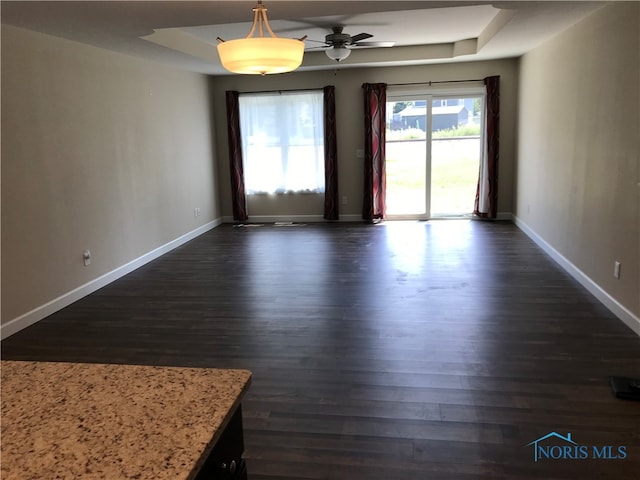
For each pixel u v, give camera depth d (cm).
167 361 315
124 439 98
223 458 113
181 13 356
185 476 87
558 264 506
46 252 402
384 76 734
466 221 746
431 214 780
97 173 473
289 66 273
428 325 358
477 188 755
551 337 332
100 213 477
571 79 466
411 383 278
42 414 108
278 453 221
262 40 260
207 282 483
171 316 394
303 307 404
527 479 201
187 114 679
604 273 389
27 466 91
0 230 355
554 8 384
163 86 610
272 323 372
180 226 659
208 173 755
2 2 308
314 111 756
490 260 528
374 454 218
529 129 637
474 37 619
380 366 299
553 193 527
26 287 380
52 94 409
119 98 511
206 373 125
